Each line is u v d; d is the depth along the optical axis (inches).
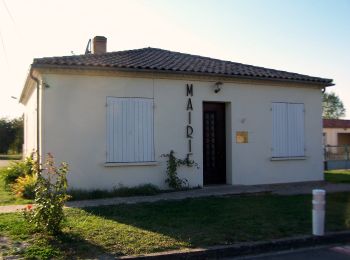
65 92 453.1
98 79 468.8
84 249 251.4
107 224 313.3
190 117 515.5
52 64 438.9
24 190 444.5
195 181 516.1
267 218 343.6
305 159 591.2
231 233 293.7
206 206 391.9
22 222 311.1
